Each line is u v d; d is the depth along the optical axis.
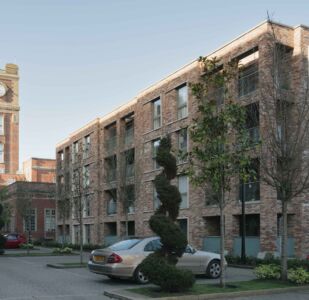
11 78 72.94
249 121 23.83
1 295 12.46
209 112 12.98
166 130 31.86
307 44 24.33
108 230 41.88
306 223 23.70
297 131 14.82
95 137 43.59
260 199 23.97
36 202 56.72
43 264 22.80
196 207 28.67
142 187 34.78
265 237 23.36
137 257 14.54
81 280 15.68
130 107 37.88
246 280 15.38
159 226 12.20
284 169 14.48
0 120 71.62
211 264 16.05
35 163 71.62
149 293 11.87
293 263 16.70
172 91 31.83
